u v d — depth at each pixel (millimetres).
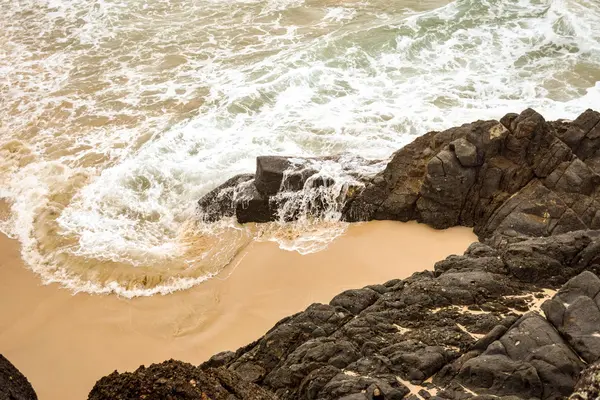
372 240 17125
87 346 15219
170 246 17750
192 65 25625
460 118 21344
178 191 19469
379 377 10742
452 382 10414
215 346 15094
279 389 11492
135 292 16422
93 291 16547
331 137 20859
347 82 23500
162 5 30188
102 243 17797
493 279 12719
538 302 12148
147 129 22219
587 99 21922
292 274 16453
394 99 22500
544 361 10008
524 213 16234
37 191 19734
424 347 11195
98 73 25578
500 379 10062
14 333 15602
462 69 23844
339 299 13344
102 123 22734
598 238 12969
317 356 11547
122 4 30375
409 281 13703
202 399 9281
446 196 16875
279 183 17828
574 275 12703
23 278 17016
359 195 17672
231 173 19719
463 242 16734
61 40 27969
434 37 25469
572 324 10594
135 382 9453
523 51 24531
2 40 28156
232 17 28844
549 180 16406
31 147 21750
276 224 18047
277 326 13195
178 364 9867
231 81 24219
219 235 17938
